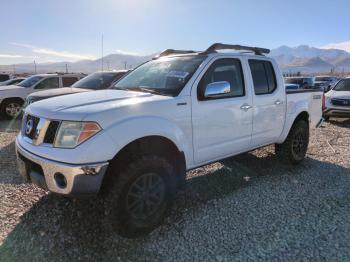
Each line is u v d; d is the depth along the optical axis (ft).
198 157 13.07
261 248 10.56
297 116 19.19
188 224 12.08
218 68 13.88
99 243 10.71
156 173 11.08
